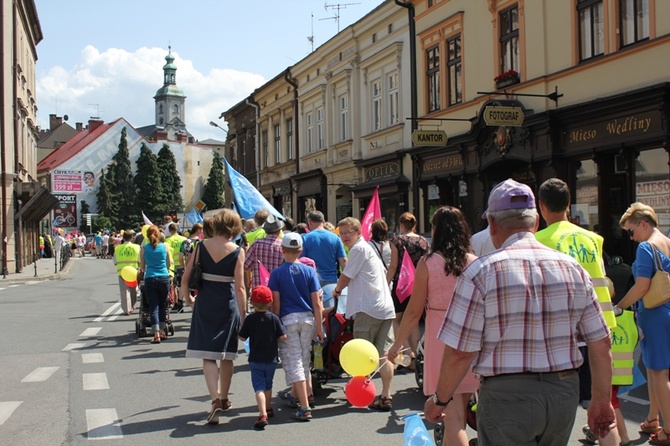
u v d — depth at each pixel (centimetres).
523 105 1591
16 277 2878
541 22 1545
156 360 982
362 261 707
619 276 1059
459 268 488
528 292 309
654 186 1268
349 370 582
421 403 725
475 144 1766
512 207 330
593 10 1417
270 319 658
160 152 9469
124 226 8900
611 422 325
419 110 2100
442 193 1973
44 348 1086
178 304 1534
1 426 648
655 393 576
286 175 3353
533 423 306
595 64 1392
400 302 806
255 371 654
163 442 597
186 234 2077
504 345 309
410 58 2133
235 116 4259
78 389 802
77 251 6244
